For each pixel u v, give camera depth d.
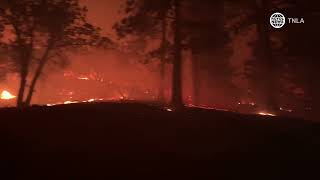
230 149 13.65
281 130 17.23
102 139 13.62
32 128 14.36
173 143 13.84
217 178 10.93
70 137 13.59
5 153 11.65
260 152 13.56
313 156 13.51
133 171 10.97
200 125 16.94
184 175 10.96
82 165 11.14
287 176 11.45
